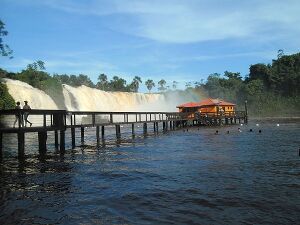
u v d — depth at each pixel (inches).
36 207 430.3
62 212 410.3
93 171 666.8
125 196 474.3
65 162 783.1
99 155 903.7
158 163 757.9
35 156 888.3
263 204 425.7
